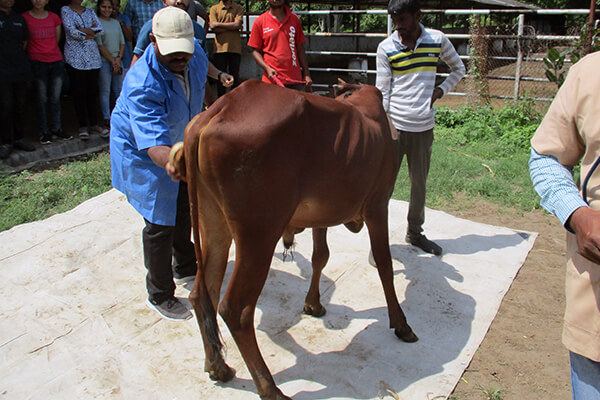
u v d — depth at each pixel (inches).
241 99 97.4
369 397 110.8
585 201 70.7
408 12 151.4
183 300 148.6
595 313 70.5
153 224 131.8
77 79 289.0
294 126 98.5
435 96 165.3
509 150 282.2
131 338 130.5
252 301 102.0
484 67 357.4
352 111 111.8
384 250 125.9
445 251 176.9
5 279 154.2
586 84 67.5
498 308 145.2
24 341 127.7
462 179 239.0
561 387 116.2
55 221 192.1
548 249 180.9
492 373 120.6
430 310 143.1
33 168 263.7
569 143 71.2
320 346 127.9
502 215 209.5
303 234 189.5
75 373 117.6
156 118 117.8
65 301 144.8
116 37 307.0
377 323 137.4
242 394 111.7
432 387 113.8
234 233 100.6
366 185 114.9
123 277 158.6
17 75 257.6
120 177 133.5
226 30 355.6
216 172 95.3
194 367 120.3
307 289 153.9
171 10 114.9
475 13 336.5
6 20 250.5
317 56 672.4
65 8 281.7
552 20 852.6
